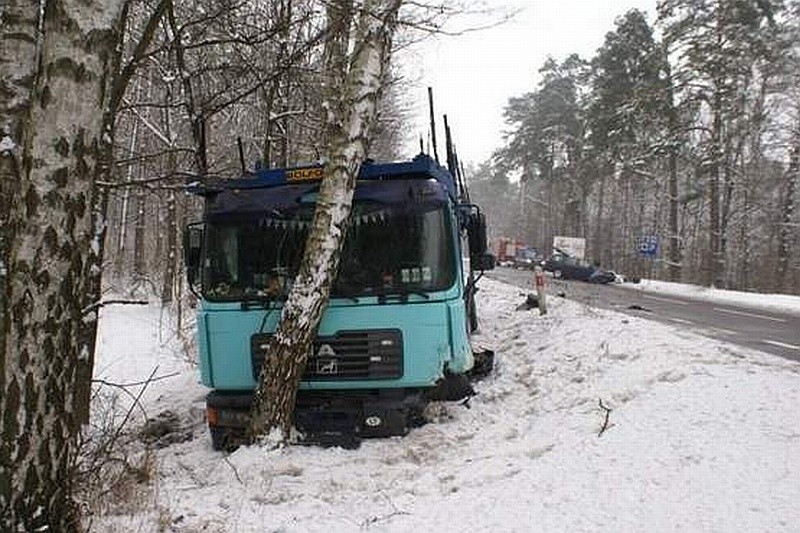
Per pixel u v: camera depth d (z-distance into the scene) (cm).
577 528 491
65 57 406
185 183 819
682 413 714
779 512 475
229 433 789
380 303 764
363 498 598
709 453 595
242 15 1010
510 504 549
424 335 762
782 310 2339
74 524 451
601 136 4784
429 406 840
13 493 406
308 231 790
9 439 405
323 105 1142
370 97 748
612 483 563
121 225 3134
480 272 1017
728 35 3625
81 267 423
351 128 741
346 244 774
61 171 408
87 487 560
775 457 570
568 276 4103
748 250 4912
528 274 4750
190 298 2327
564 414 805
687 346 1053
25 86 485
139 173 2153
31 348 407
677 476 558
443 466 680
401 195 770
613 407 795
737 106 3825
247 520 552
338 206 738
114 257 3045
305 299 735
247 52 1123
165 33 1024
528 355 1185
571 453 651
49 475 418
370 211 776
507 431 781
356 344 766
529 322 1522
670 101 3950
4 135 476
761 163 4794
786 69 3825
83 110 412
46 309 408
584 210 6000
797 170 4000
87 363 664
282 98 1371
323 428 770
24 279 406
